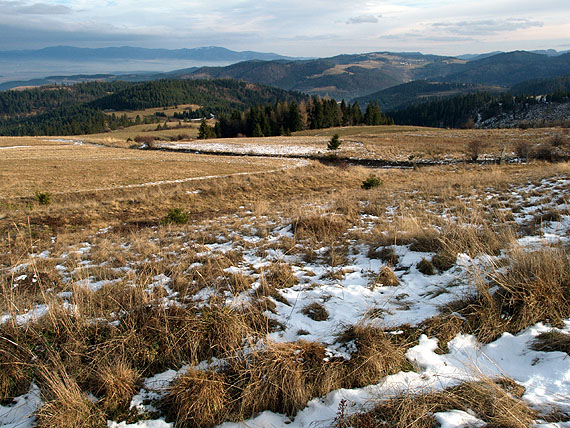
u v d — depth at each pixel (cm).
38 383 275
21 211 1480
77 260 671
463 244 486
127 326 321
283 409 249
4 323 334
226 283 443
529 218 670
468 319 307
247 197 1903
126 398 259
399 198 1145
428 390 238
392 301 370
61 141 5816
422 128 8138
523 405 210
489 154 3303
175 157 3822
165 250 699
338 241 648
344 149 4216
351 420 220
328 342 304
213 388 252
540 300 303
